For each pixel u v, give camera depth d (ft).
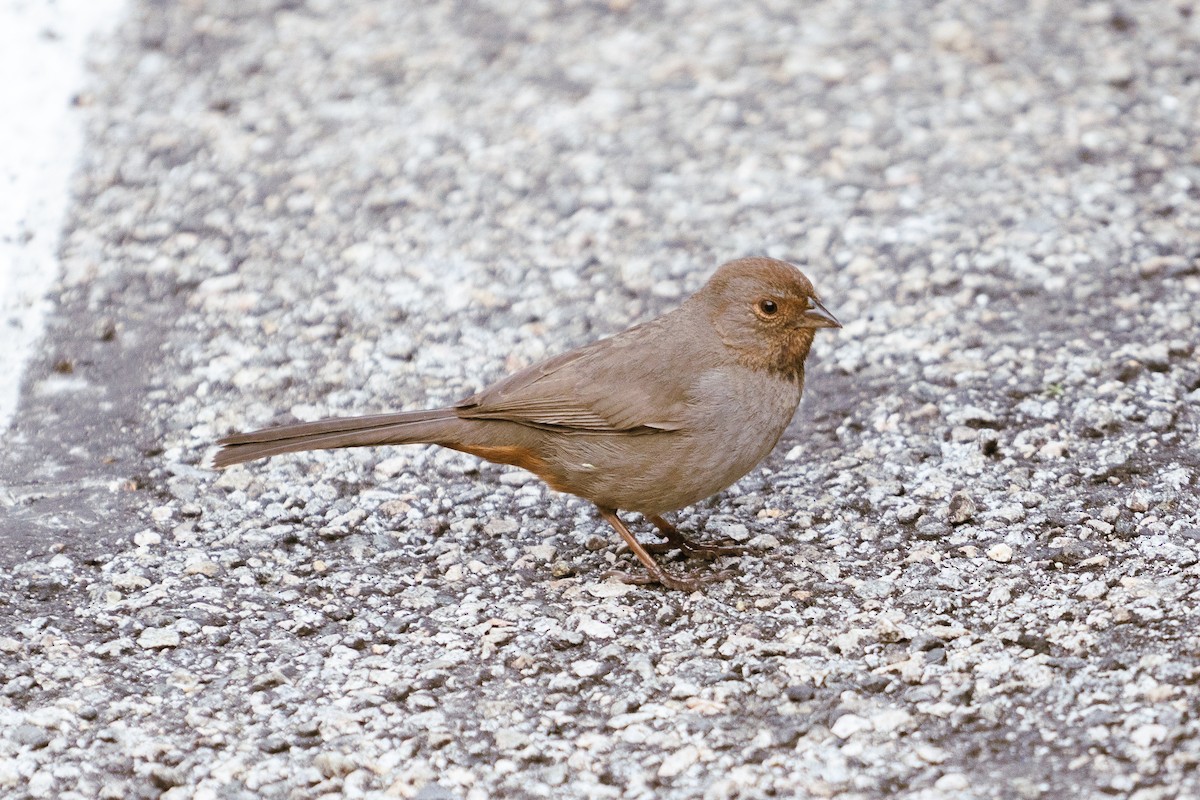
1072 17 53.83
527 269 42.47
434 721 25.89
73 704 26.30
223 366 38.24
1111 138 46.68
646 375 29.27
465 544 31.91
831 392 36.70
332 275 42.19
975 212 43.60
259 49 53.31
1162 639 26.35
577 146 48.03
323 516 32.78
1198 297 38.75
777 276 29.27
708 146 47.75
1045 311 38.93
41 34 53.31
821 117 48.83
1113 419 34.24
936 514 31.65
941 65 51.29
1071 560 29.53
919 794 23.13
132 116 49.24
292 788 24.27
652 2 56.49
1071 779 23.08
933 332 38.58
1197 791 22.39
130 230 43.83
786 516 32.30
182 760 24.91
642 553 30.50
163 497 33.30
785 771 24.04
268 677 27.02
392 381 37.73
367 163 47.29
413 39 54.39
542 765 24.68
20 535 31.68
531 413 29.43
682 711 25.81
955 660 26.53
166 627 28.68
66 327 39.55
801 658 27.12
